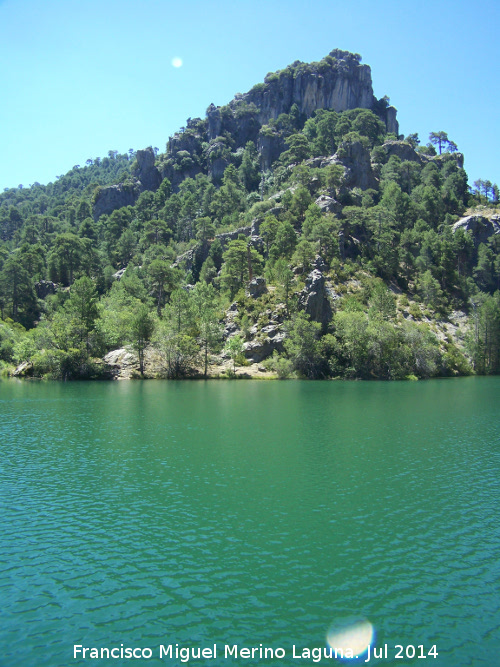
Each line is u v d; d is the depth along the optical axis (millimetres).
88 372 119000
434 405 76125
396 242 192500
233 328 137125
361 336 125375
